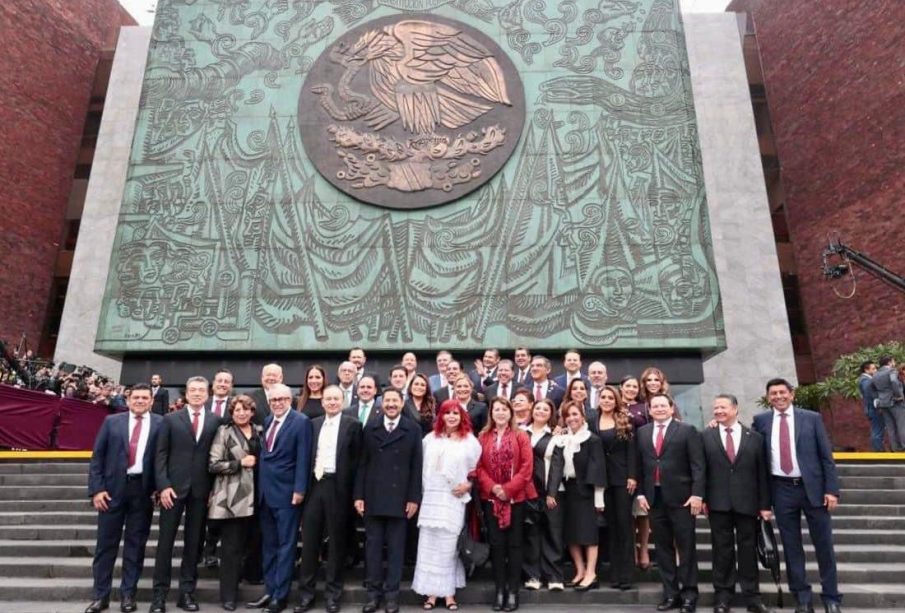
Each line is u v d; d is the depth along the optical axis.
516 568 7.15
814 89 23.72
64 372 18.22
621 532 7.62
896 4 20.31
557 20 19.17
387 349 16.77
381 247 17.41
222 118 18.53
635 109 18.36
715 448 7.22
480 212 17.58
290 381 17.22
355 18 19.31
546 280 17.09
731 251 23.00
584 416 7.83
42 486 10.83
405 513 7.08
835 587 6.84
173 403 16.70
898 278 16.16
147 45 26.31
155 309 17.08
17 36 24.12
